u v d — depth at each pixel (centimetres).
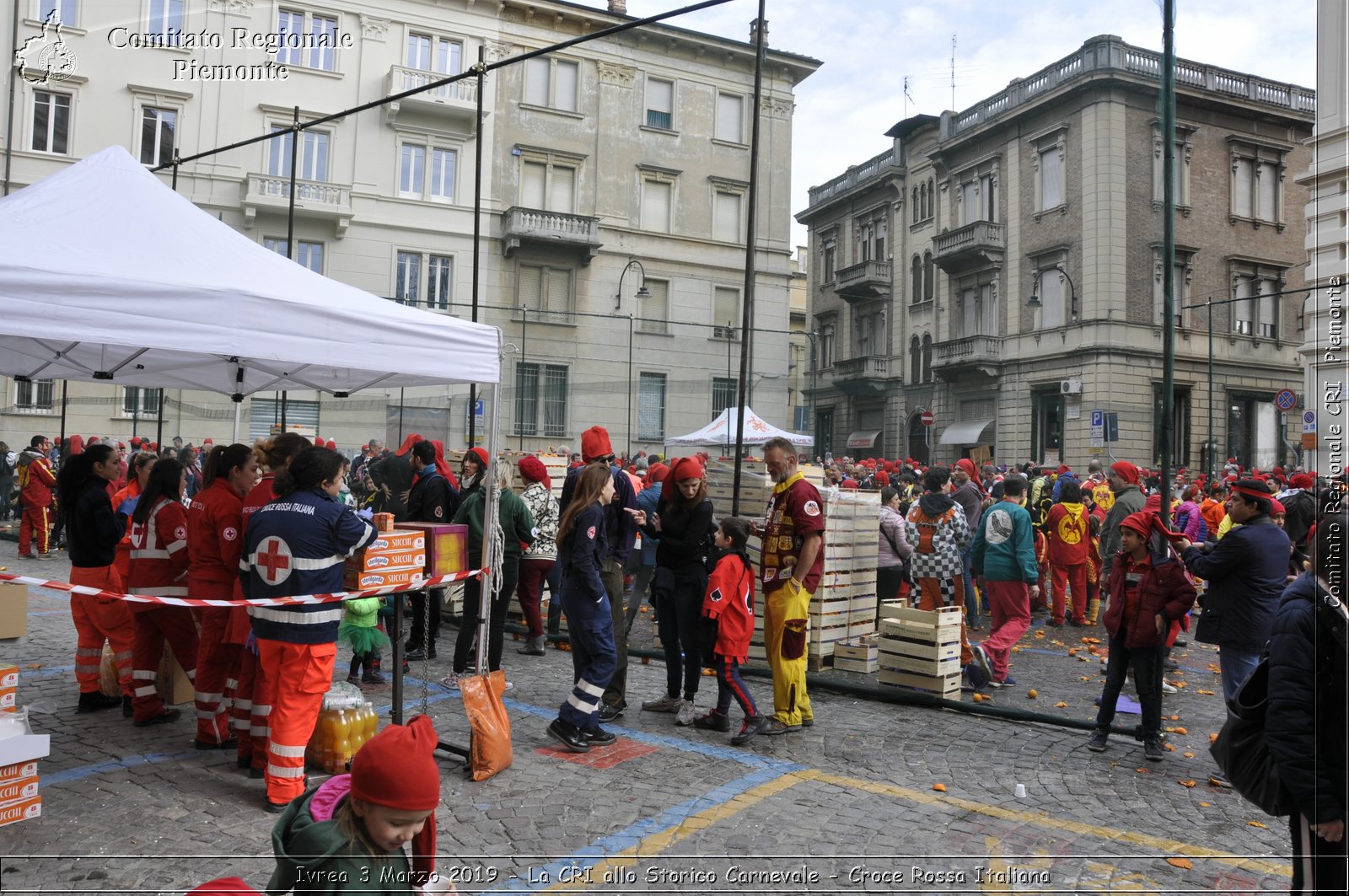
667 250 3195
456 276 2894
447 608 999
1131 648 576
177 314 438
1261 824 465
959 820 461
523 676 757
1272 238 3178
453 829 430
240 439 2517
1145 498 966
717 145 3284
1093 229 2917
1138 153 2936
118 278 420
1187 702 734
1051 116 3095
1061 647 969
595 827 437
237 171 2628
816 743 589
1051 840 438
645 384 3145
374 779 199
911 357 3822
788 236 3378
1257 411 3131
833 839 431
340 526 456
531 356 2981
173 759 518
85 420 2417
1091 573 1166
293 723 444
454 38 2894
